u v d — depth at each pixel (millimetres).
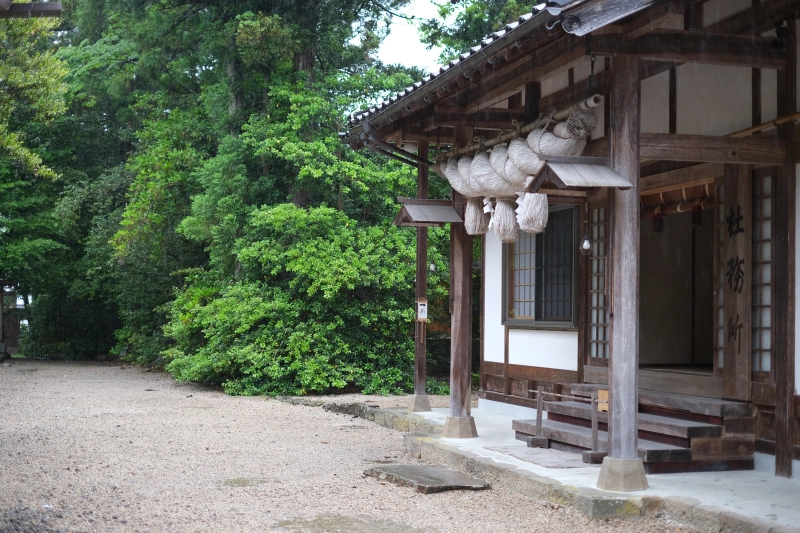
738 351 7297
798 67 6684
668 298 10086
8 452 8875
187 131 20656
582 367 9742
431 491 6973
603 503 5969
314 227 16969
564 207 10227
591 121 6961
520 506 6445
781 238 6867
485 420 10812
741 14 7164
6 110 13648
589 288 9680
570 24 5707
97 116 27391
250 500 6715
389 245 17062
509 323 11414
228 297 17344
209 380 17625
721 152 6656
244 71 19219
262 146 17406
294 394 15914
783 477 6746
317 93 18281
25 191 25016
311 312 16797
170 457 8844
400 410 12242
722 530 5449
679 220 10188
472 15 19078
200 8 19953
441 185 18375
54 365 24188
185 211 21094
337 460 8812
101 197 23641
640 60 6297
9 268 23719
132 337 23547
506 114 9570
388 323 17016
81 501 6465
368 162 17703
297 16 18844
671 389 8172
